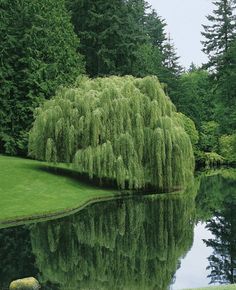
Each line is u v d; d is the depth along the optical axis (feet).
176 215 96.02
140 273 59.62
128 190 113.60
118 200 107.86
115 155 107.65
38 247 70.38
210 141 209.77
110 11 173.78
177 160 110.63
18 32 147.95
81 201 99.55
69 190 106.11
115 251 69.72
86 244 73.10
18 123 146.10
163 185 111.04
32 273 58.75
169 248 71.82
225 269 61.67
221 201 113.70
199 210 101.55
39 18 146.00
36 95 145.59
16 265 61.77
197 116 209.56
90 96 109.50
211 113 228.43
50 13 151.53
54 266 61.77
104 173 107.65
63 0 161.79
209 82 228.63
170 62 227.40
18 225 81.92
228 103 208.85
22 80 146.61
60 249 69.87
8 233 76.89
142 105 109.91
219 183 149.18
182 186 113.80
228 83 206.80
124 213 95.50
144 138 109.09
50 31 149.18
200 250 70.59
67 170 123.54
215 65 230.68
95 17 172.96
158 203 107.14
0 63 144.15
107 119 107.96
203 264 63.62
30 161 132.67
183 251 70.08
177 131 111.65
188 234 80.59
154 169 109.60
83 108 109.29
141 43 181.06
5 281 55.26
